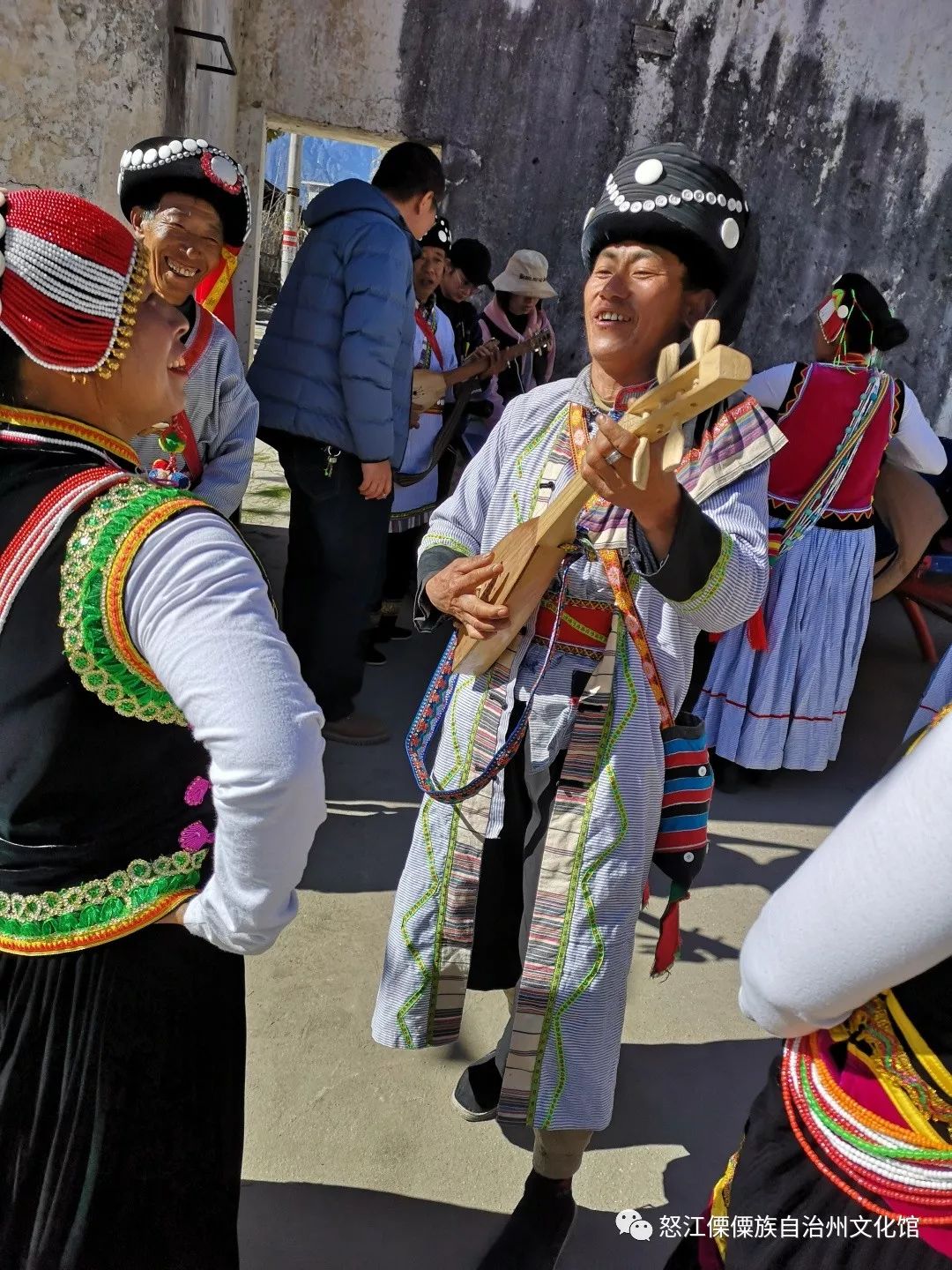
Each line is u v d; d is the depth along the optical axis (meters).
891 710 4.64
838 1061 1.00
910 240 6.67
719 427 1.55
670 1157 2.05
